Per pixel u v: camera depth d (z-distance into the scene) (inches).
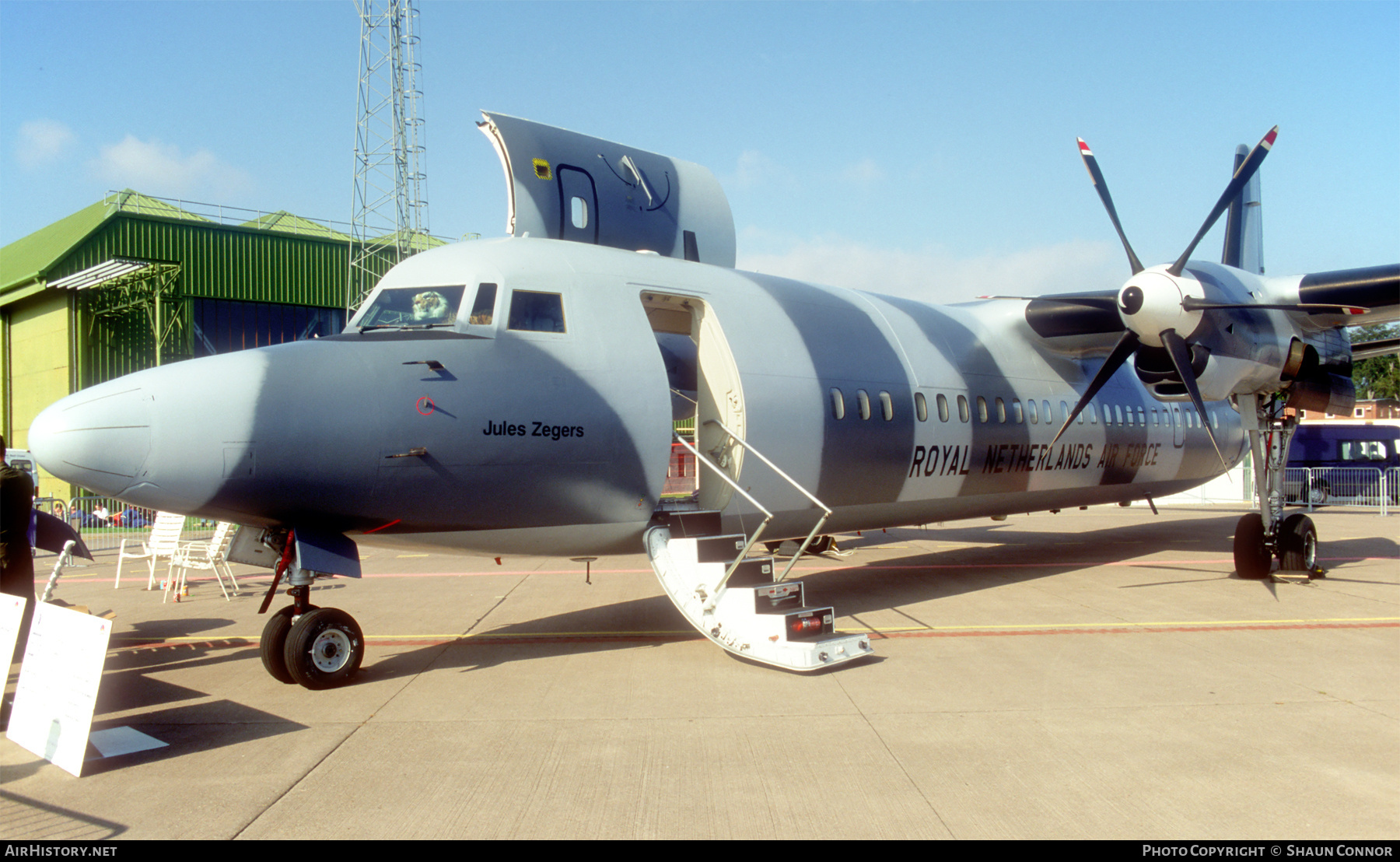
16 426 1254.9
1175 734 217.0
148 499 250.1
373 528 278.5
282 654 267.4
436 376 278.2
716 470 318.7
